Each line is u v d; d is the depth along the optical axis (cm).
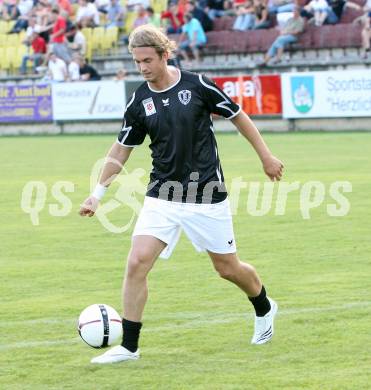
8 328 1484
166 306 1606
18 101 6119
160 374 1218
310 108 5081
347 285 1723
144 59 1257
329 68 5516
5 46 6956
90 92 5819
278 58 5731
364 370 1205
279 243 2184
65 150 4731
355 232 2292
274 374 1200
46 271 1955
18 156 4500
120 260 2059
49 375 1226
